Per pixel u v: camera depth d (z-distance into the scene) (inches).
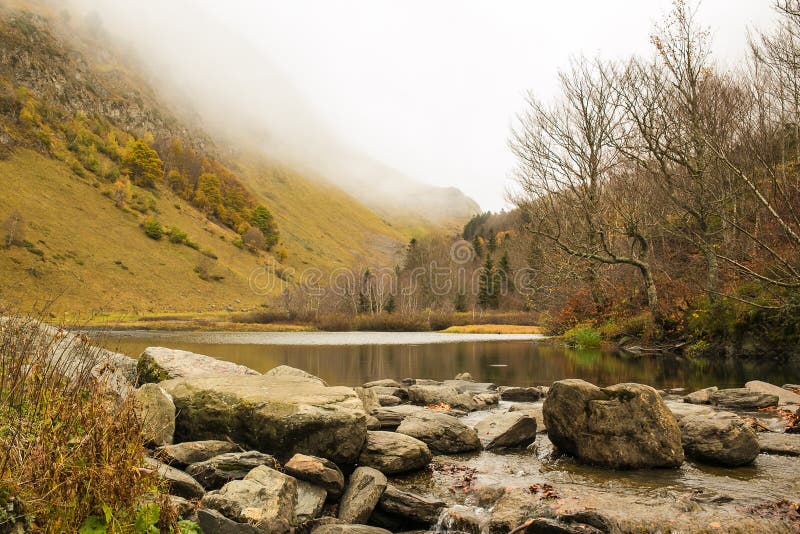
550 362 832.9
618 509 213.3
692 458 299.3
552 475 273.9
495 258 4013.3
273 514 195.5
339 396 300.5
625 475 272.7
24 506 132.1
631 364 752.3
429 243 4837.6
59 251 3870.6
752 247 612.1
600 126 962.1
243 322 3021.7
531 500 228.2
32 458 140.0
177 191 7071.9
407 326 2684.5
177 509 177.3
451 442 325.7
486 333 2325.3
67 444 150.2
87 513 143.3
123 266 4269.2
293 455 267.0
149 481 162.6
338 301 3737.7
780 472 274.4
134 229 5123.0
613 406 296.2
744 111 519.2
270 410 276.8
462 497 249.8
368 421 347.9
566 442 309.1
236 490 202.5
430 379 643.5
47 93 6811.0
